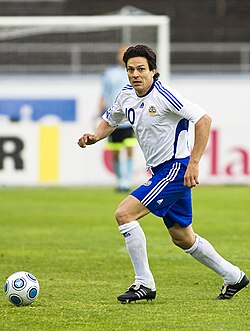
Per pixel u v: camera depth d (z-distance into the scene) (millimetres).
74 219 54031
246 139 79875
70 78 90875
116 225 51000
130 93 25594
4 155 79062
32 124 78875
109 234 46625
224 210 59625
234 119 82250
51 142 79250
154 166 25750
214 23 103750
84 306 24969
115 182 80625
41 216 55719
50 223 51906
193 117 24500
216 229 48844
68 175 79812
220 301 26016
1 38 96250
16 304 24922
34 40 97062
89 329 21422
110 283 30266
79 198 68438
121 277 31875
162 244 42938
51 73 94000
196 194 72375
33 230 48438
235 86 82188
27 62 95438
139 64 24797
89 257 37750
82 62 94688
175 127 25203
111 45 94375
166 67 79125
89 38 94750
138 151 79375
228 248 40969
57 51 94688
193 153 24516
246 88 82188
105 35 94312
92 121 81312
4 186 79312
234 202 65438
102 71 93250
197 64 99938
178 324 22062
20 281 24953
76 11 105625
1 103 81375
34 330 21375
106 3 105875
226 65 97438
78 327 21688
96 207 61438
